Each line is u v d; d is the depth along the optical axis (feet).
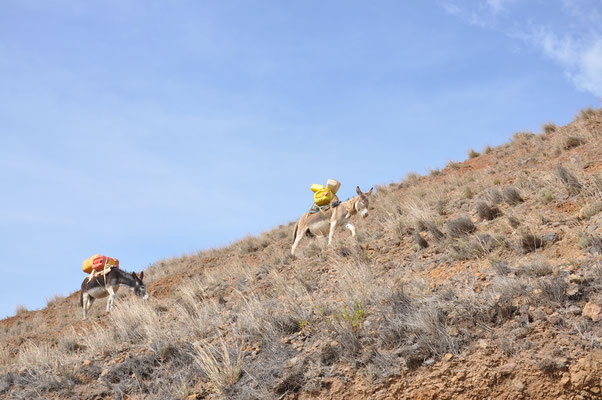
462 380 17.52
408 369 18.65
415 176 67.56
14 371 27.22
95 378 24.41
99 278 52.19
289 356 21.79
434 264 27.94
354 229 41.34
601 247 21.90
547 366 16.61
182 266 71.56
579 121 57.41
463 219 31.14
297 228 44.98
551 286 19.58
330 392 18.90
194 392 21.24
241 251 66.08
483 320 19.74
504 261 24.36
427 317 20.15
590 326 17.58
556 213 28.60
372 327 21.70
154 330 28.63
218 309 32.83
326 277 32.91
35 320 62.13
